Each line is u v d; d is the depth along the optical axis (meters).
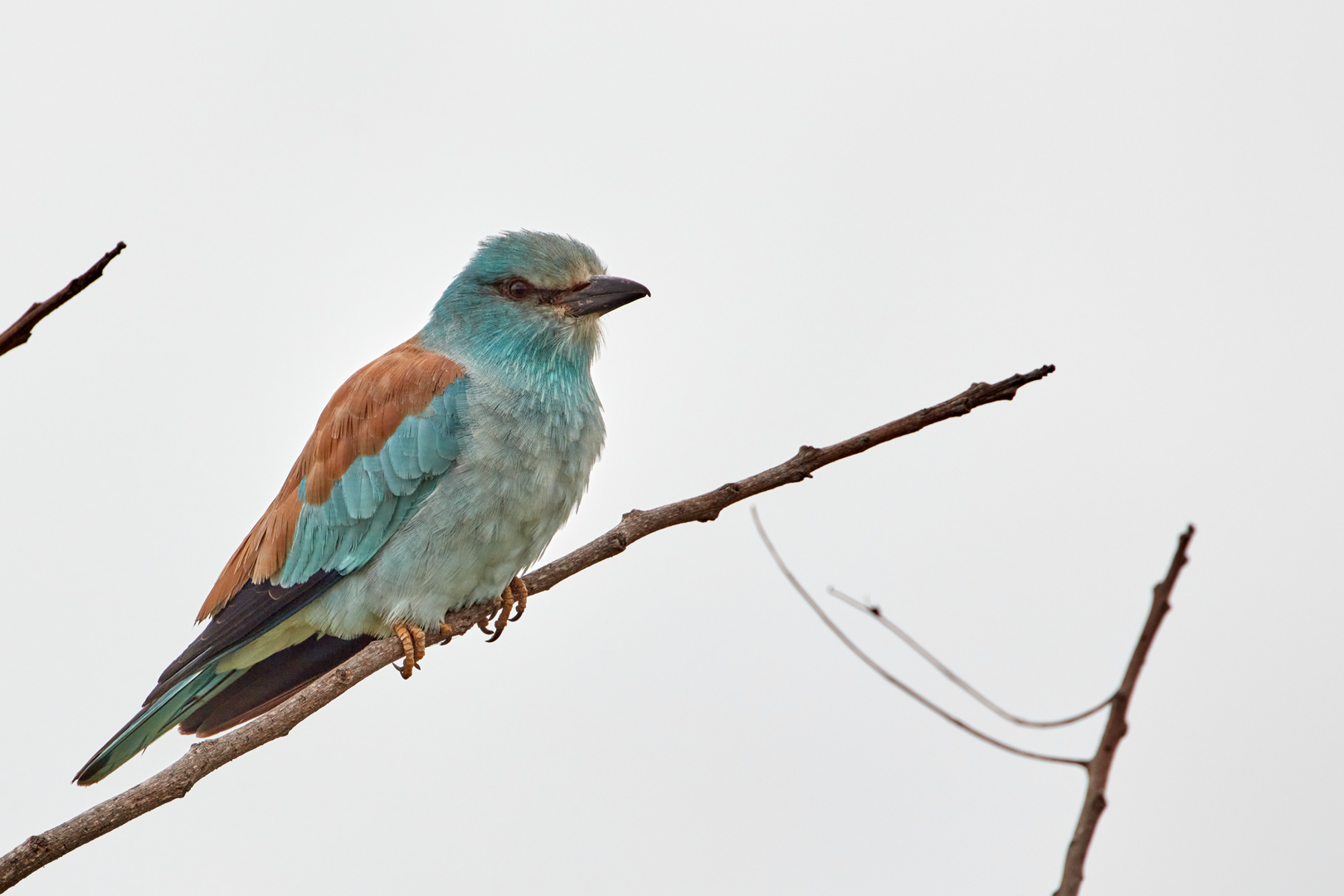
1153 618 4.81
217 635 10.98
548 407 11.38
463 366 11.54
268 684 11.60
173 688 10.60
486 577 11.28
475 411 11.21
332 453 11.34
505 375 11.42
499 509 11.13
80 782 10.24
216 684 11.48
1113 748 4.77
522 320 11.54
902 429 8.43
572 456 11.47
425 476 11.11
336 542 11.16
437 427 11.15
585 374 11.80
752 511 8.83
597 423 11.80
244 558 11.70
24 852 6.48
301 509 11.34
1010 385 8.16
